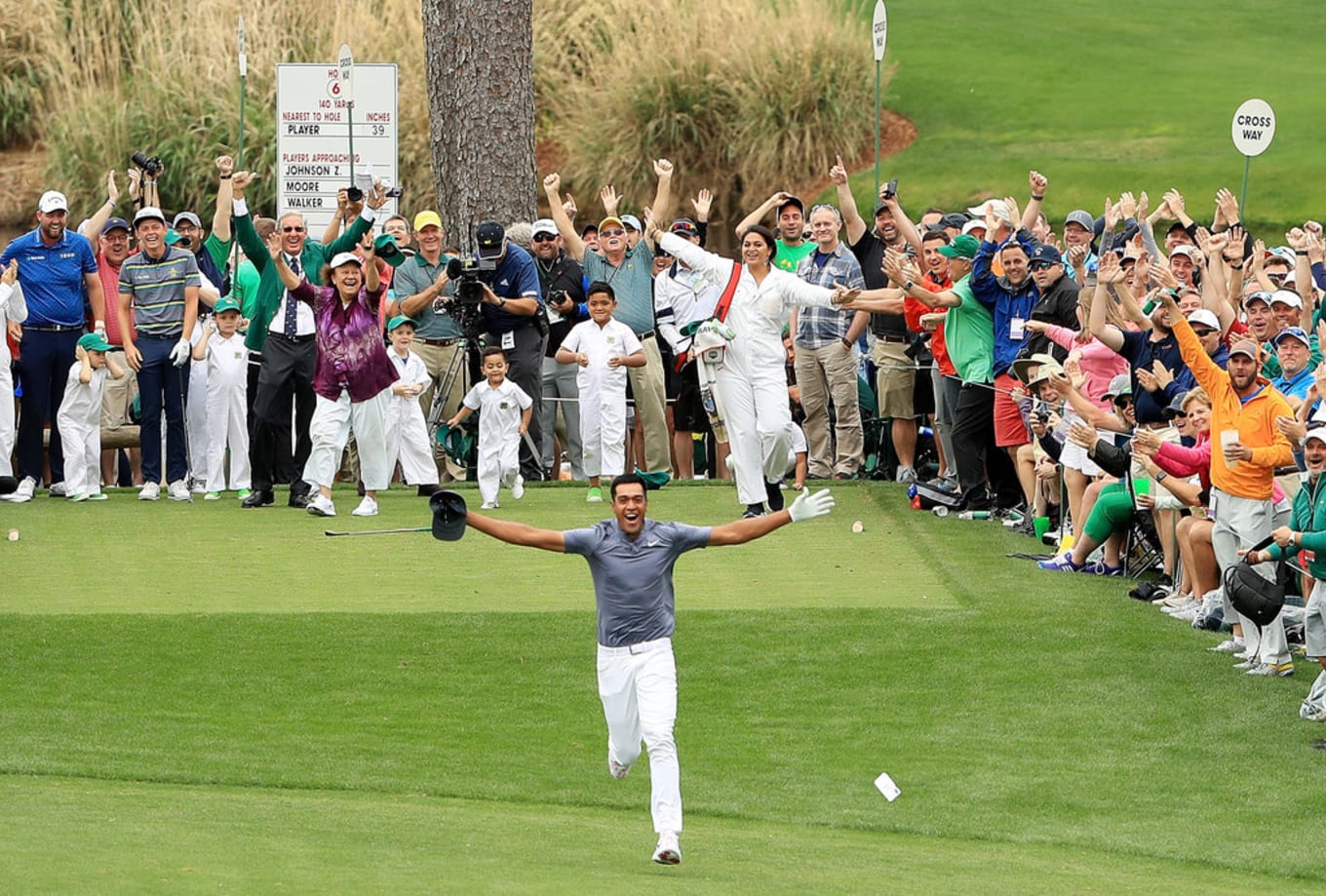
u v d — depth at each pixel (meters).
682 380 65.06
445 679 40.66
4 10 112.50
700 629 43.41
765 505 53.75
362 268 56.09
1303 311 50.44
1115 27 130.25
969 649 42.41
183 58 107.50
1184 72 120.56
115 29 112.31
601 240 62.06
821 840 32.00
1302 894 29.14
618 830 32.03
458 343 63.28
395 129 73.56
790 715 39.19
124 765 35.25
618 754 32.31
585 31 111.62
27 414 60.09
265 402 57.59
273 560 49.84
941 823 33.34
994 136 110.69
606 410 58.06
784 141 105.00
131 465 67.62
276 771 35.25
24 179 109.81
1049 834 32.78
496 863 28.03
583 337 58.41
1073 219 59.31
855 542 53.22
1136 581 48.50
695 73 105.69
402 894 25.02
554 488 61.72
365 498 56.84
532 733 38.12
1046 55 123.88
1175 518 46.03
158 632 42.50
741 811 33.97
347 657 41.50
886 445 65.75
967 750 37.19
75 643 41.75
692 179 106.00
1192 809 33.94
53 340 59.91
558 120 111.44
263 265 57.53
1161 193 100.19
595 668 41.28
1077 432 45.19
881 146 110.44
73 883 24.53
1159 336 47.88
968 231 58.44
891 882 28.14
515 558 50.44
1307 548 37.34
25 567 48.56
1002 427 54.91
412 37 107.44
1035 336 53.59
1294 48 126.31
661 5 109.25
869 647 42.47
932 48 125.56
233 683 40.16
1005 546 52.72
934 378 59.78
